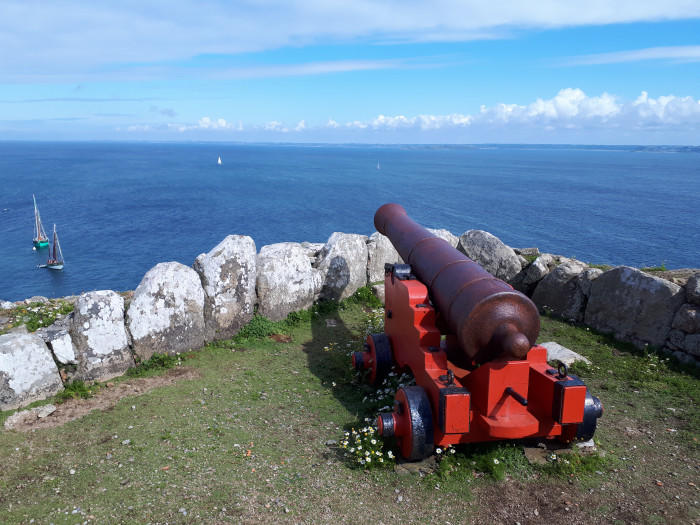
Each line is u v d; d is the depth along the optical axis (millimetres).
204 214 88125
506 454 5285
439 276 5953
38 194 114625
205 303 8336
